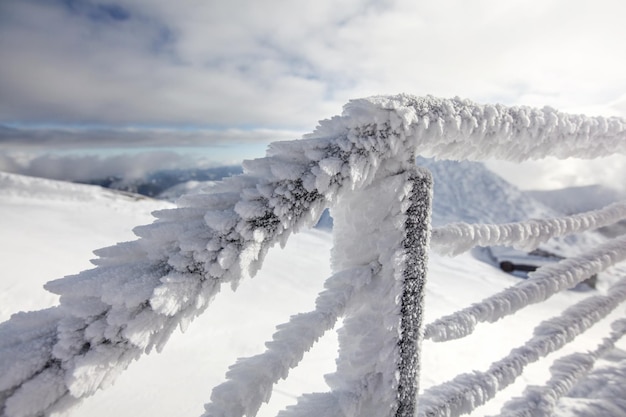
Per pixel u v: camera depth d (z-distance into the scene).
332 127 0.55
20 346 0.39
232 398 0.50
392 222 0.59
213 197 0.49
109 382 0.40
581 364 1.36
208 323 7.05
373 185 0.59
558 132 0.72
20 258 9.12
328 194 0.51
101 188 21.88
